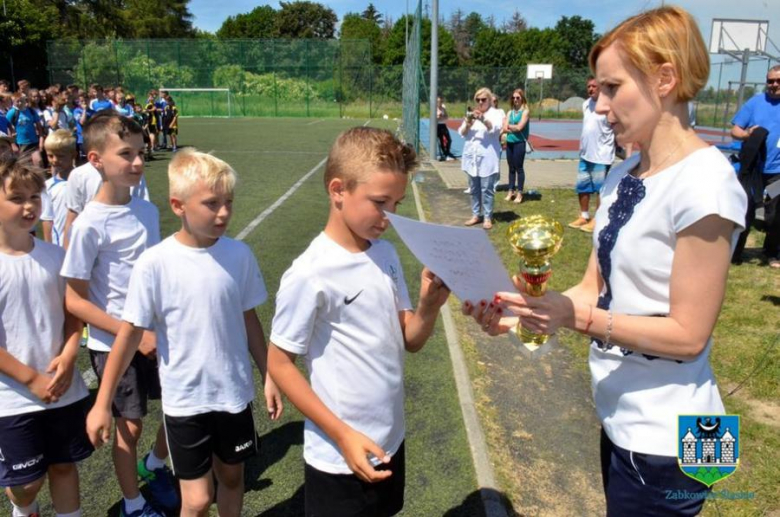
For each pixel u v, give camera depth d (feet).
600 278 6.18
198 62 118.52
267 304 17.93
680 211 4.81
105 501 9.61
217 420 7.92
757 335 15.80
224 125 95.35
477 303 5.52
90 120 8.93
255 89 119.65
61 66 116.57
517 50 225.15
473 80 121.90
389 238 26.07
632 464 5.42
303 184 39.81
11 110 39.68
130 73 117.60
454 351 14.76
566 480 10.17
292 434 11.46
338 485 6.23
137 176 8.95
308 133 80.48
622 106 5.08
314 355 6.18
